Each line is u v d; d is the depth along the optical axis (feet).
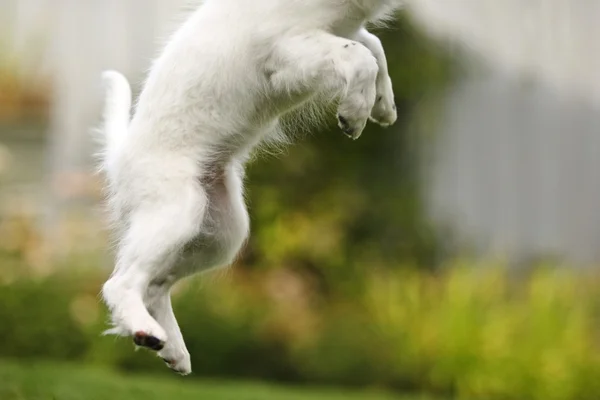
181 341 22.90
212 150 22.41
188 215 21.67
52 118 50.42
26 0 51.34
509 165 53.16
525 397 41.19
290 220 46.98
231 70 21.93
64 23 51.34
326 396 35.14
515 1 53.36
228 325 41.27
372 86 20.79
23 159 49.60
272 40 21.49
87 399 28.94
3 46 50.80
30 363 37.24
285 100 22.24
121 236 22.53
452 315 42.63
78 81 51.11
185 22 23.20
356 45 20.75
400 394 40.96
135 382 33.76
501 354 41.70
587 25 53.67
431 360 41.65
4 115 49.60
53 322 40.29
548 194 53.36
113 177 22.57
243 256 46.19
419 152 50.93
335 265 46.24
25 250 42.24
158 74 22.39
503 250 49.98
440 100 51.19
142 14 51.31
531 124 53.31
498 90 53.01
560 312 42.98
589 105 53.52
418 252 48.88
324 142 48.65
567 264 49.52
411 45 50.44
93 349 40.22
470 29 52.80
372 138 49.62
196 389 33.58
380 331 42.09
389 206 49.08
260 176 47.47
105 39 51.34
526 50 53.47
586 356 41.86
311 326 42.09
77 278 41.42
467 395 41.32
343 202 48.11
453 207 52.26
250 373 41.11
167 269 22.06
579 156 53.47
